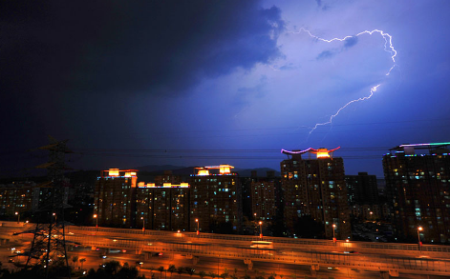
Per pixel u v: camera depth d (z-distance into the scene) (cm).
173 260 7362
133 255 7819
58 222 5762
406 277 6156
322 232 10881
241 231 13038
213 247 6469
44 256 5728
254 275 6209
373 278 6144
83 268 6588
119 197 13975
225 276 6012
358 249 6588
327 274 6338
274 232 12056
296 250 6550
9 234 8738
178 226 13112
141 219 13512
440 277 6119
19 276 5353
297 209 12456
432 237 9794
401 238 10412
